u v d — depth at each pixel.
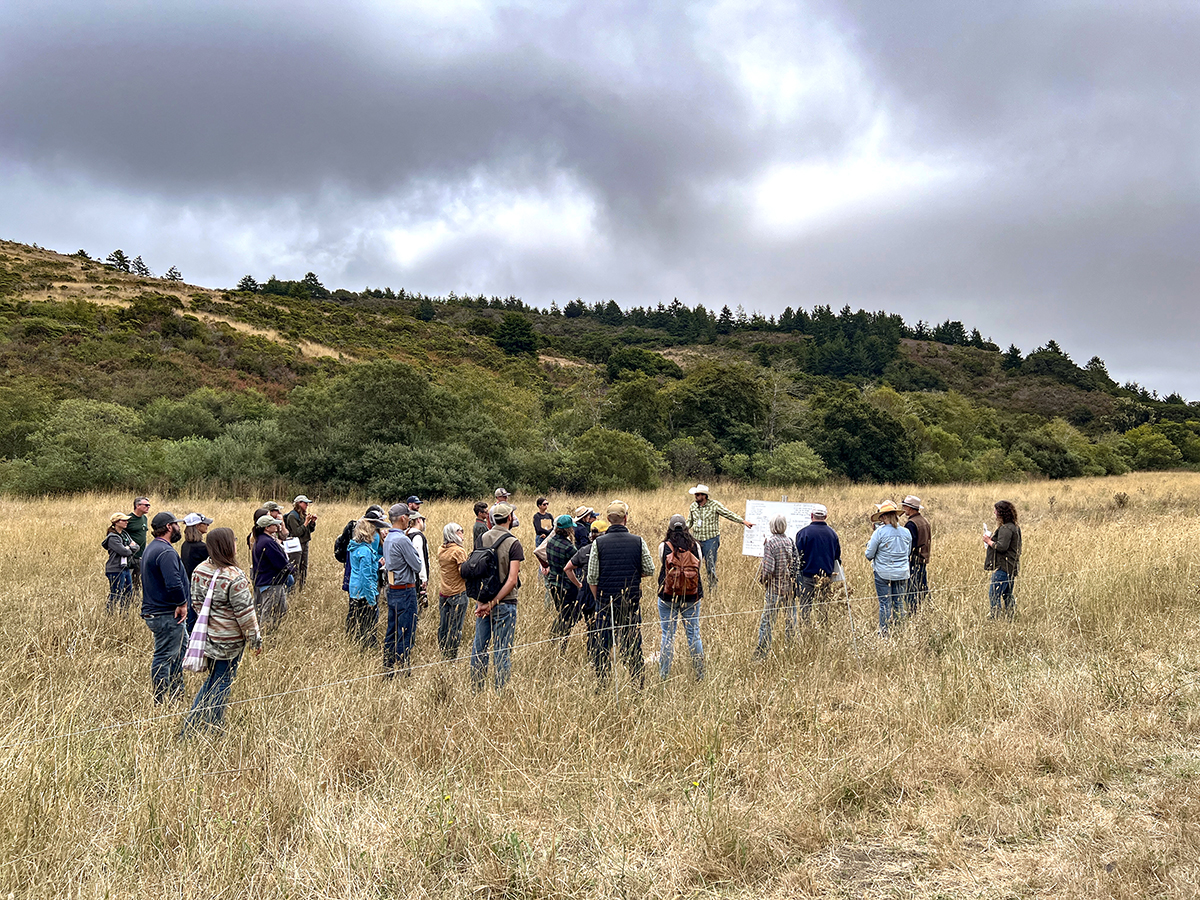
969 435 52.25
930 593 7.62
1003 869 3.27
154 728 4.62
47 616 7.52
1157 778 4.04
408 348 70.19
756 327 157.00
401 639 6.48
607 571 5.88
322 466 24.92
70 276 63.62
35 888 3.06
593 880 3.29
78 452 23.14
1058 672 5.60
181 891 3.13
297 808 3.85
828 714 5.11
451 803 3.82
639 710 5.05
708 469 35.59
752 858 3.45
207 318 57.06
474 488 24.84
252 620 4.96
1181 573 8.47
